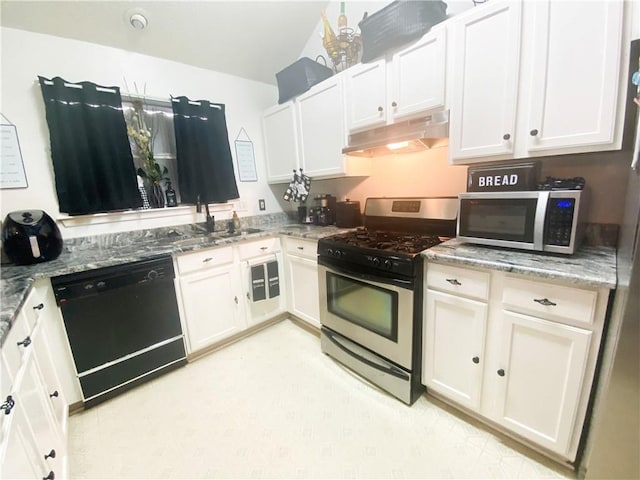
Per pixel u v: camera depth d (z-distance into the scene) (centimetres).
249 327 240
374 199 221
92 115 190
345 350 193
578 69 112
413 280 145
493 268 120
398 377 162
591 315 102
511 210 128
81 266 157
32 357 116
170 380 192
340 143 212
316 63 234
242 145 276
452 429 146
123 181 205
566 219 114
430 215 189
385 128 182
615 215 133
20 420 89
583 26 109
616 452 94
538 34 119
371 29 174
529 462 127
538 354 117
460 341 141
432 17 154
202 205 255
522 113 128
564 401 113
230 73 261
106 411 167
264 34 238
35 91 179
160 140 237
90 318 163
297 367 201
